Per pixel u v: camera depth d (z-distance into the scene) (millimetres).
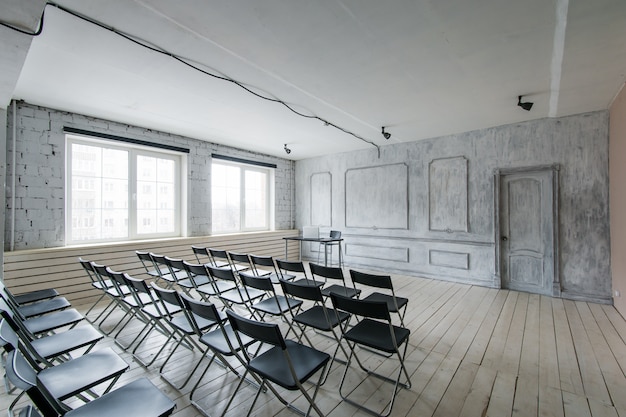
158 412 1224
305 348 1770
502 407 1800
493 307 3627
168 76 2859
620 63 2551
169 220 5059
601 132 3752
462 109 3775
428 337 2783
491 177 4582
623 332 2873
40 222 3590
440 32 2152
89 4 1827
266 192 6883
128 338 2771
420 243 5324
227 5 1851
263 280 2369
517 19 1998
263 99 3459
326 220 6750
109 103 3559
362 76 2857
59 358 2285
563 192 3990
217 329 2092
